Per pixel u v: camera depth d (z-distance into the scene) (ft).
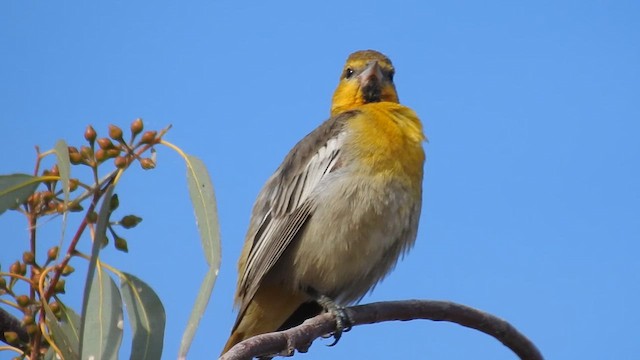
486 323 31.40
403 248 37.50
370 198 35.58
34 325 23.12
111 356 27.78
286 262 37.24
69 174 23.32
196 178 26.68
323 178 36.32
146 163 23.49
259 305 38.24
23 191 24.03
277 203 37.60
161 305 28.40
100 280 28.27
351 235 35.65
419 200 37.55
